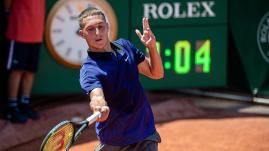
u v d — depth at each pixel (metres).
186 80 23.34
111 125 10.18
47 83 22.23
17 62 20.09
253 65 23.81
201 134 18.88
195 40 23.16
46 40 21.86
